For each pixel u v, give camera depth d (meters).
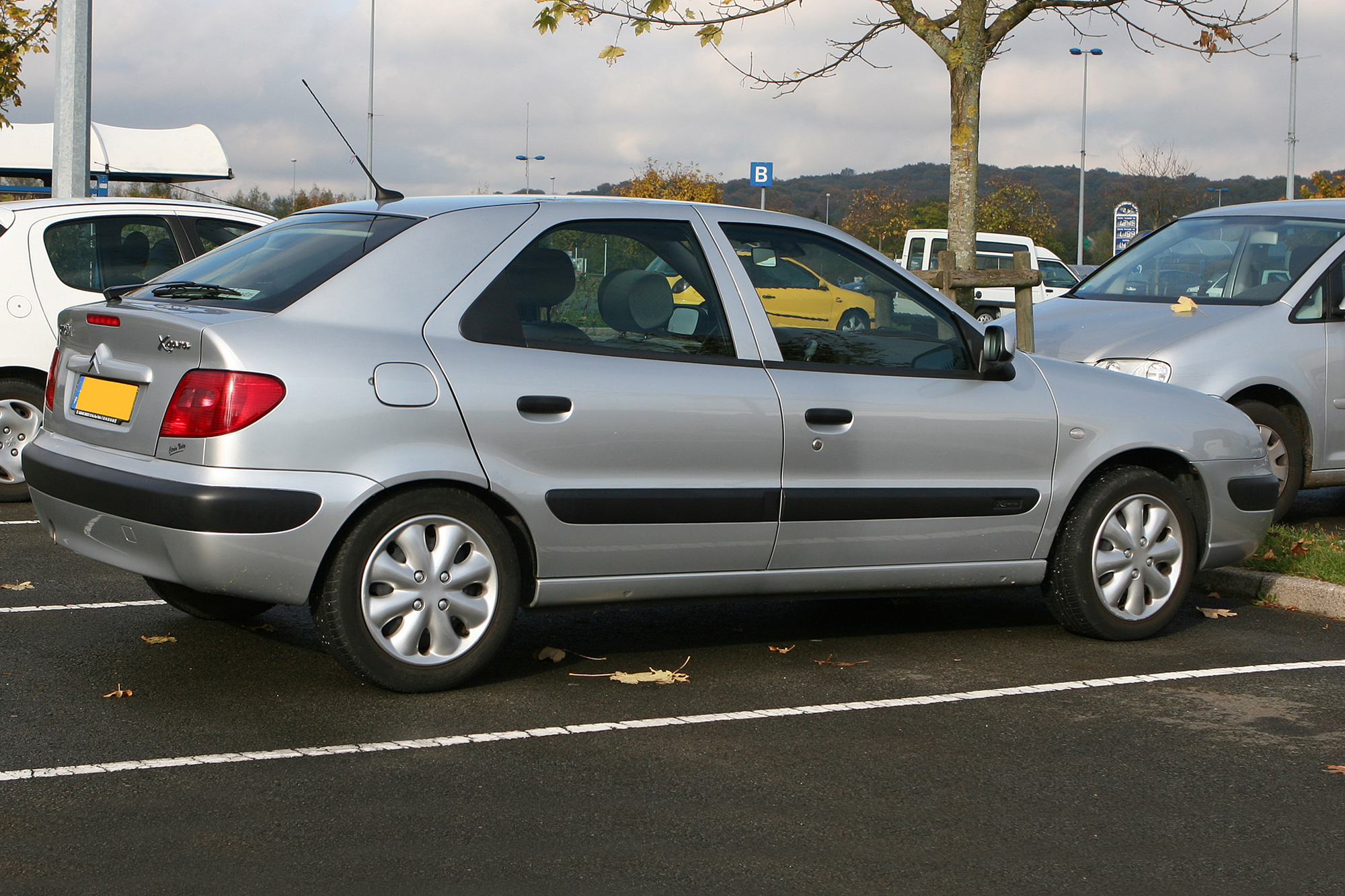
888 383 5.52
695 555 5.18
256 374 4.45
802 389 5.31
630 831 3.70
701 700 4.99
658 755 4.35
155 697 4.83
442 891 3.29
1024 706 5.00
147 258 9.02
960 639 6.05
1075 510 5.92
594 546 5.00
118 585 6.64
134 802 3.83
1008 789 4.10
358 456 4.56
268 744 4.35
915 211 51.88
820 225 5.67
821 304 5.51
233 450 4.43
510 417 4.79
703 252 5.34
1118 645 5.98
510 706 4.84
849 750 4.44
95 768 4.09
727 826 3.75
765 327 5.35
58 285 8.74
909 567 5.61
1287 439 8.47
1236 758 4.44
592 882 3.36
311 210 5.57
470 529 4.83
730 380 5.19
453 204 5.09
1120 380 6.15
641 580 5.14
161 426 4.57
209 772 4.08
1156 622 6.05
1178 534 6.10
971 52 8.70
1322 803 4.03
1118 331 8.57
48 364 8.73
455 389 4.72
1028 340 8.55
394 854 3.50
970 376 5.72
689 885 3.36
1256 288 8.90
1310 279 8.77
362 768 4.16
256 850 3.51
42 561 7.16
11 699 4.77
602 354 5.02
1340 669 5.59
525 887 3.32
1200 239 9.58
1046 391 5.87
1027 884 3.41
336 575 4.62
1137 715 4.91
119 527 4.65
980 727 4.72
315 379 4.51
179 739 4.39
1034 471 5.79
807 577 5.43
